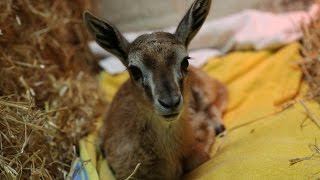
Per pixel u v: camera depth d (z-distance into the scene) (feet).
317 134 2.26
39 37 2.77
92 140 2.56
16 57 2.62
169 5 3.40
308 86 2.77
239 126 2.56
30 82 2.60
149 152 2.23
